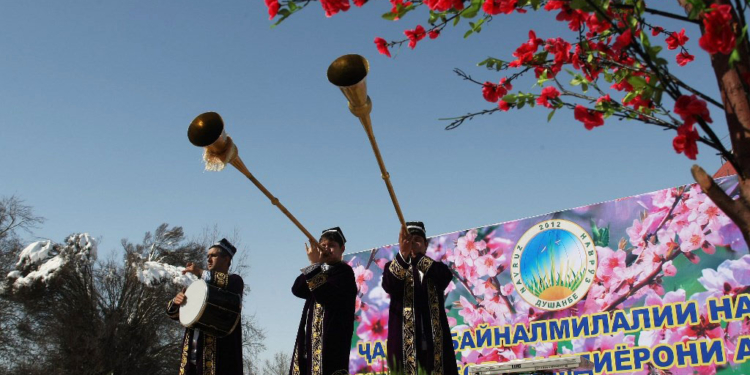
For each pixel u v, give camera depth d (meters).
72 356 33.22
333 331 6.33
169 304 7.29
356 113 4.45
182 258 37.75
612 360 14.30
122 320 34.91
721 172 14.66
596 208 15.31
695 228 13.93
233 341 7.23
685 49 4.23
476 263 16.77
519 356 15.59
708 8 2.63
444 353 6.23
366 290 18.39
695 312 13.55
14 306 34.69
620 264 14.68
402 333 6.23
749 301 13.01
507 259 16.33
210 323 6.95
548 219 15.94
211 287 7.07
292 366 6.54
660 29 4.26
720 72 2.87
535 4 3.12
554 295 15.41
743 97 2.77
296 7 3.23
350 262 18.91
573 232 15.48
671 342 13.69
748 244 2.67
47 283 33.72
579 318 14.94
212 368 7.01
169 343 36.00
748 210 2.66
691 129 2.79
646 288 14.24
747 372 12.73
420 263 6.39
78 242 35.44
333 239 6.59
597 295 14.81
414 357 6.10
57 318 34.16
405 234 6.30
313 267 6.33
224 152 5.36
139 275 34.88
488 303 16.34
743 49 2.79
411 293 6.37
